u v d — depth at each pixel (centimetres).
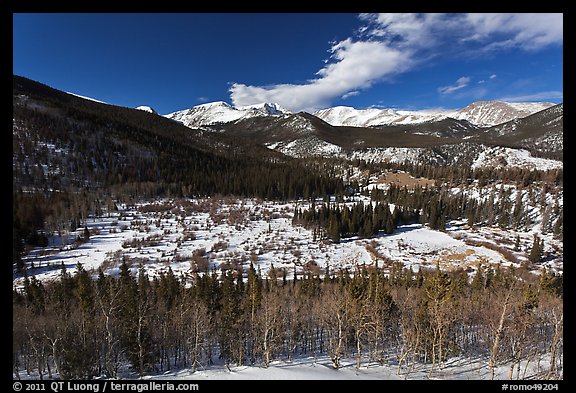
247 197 17112
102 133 19400
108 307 4469
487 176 17612
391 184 17825
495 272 8794
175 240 11006
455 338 5203
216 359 5175
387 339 5338
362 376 3959
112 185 15512
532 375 4050
